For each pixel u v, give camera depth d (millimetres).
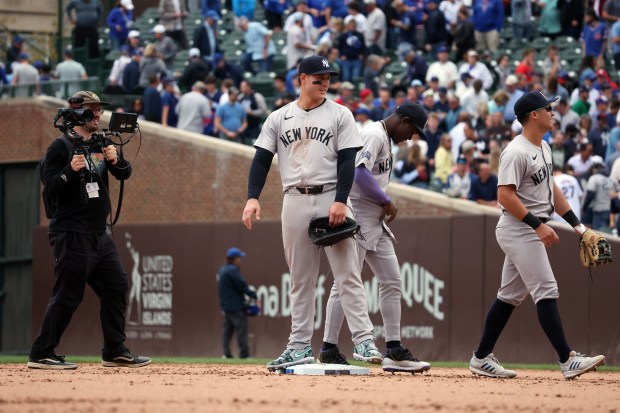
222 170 78938
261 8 106125
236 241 76125
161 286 79250
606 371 50219
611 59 88125
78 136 36469
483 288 66938
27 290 86562
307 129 34125
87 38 98312
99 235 37250
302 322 35250
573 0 90562
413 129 37219
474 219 67375
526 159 35000
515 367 54438
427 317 68938
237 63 96938
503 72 84312
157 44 93500
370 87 83062
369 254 37000
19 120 87250
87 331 81125
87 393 26203
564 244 64688
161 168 81000
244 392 26609
